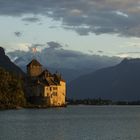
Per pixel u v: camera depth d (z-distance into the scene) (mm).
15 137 123000
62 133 137875
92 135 133250
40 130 145750
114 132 144875
